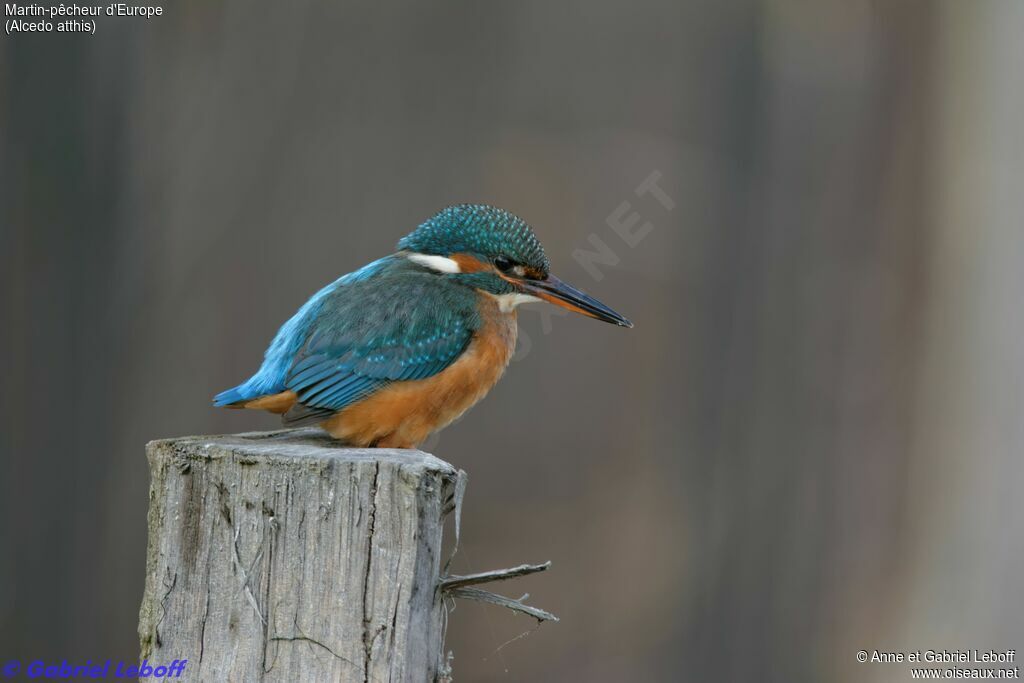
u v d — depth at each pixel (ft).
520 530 42.27
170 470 15.28
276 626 14.74
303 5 38.96
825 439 41.78
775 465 41.93
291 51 38.99
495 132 40.63
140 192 36.94
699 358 41.57
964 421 42.47
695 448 42.01
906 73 40.50
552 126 40.91
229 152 38.50
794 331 41.34
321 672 14.52
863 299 41.24
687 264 41.24
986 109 40.86
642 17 40.88
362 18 39.52
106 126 35.78
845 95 40.75
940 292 41.55
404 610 14.29
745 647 42.93
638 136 41.06
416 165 40.06
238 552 14.97
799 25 40.45
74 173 35.29
